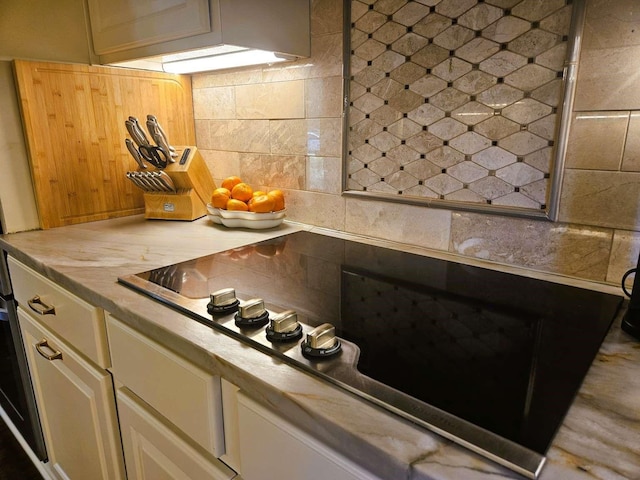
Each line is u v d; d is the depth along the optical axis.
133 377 0.85
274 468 0.60
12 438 1.74
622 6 0.74
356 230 1.23
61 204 1.32
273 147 1.37
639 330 0.66
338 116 1.18
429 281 0.91
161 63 1.46
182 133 1.59
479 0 0.90
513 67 0.89
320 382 0.55
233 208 1.28
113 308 0.82
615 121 0.78
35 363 1.29
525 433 0.45
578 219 0.86
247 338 0.65
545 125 0.87
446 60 0.97
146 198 1.42
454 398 0.51
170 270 0.96
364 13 1.07
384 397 0.51
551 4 0.82
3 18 1.14
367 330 0.69
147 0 1.09
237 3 0.98
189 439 0.77
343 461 0.50
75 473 1.26
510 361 0.60
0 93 1.18
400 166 1.10
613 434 0.45
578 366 0.59
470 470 0.41
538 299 0.81
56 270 0.97
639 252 0.73
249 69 1.37
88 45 1.32
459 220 1.03
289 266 1.00
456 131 0.99
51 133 1.27
